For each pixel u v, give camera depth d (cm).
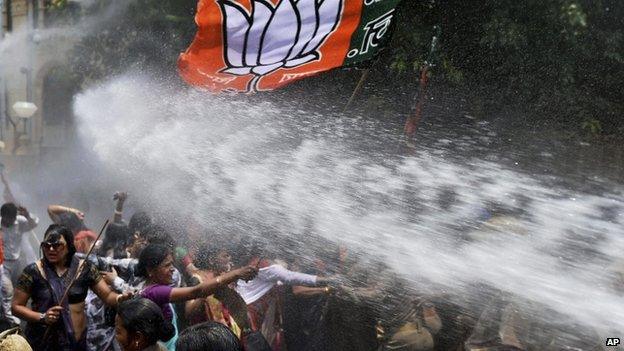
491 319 491
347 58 555
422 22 1095
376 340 576
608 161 1068
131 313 393
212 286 493
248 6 545
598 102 1133
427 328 543
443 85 1079
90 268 525
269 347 548
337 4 550
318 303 600
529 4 1098
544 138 1066
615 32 1143
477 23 1097
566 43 1120
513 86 1102
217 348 314
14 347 400
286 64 557
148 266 506
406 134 724
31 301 537
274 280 596
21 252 863
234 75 559
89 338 545
